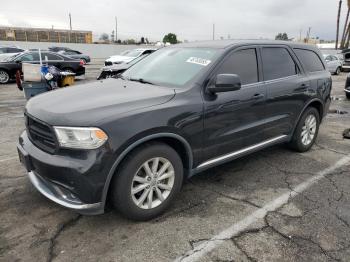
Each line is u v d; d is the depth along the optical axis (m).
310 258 2.74
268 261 2.69
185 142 3.30
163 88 3.52
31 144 3.16
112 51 47.00
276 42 4.62
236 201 3.63
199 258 2.71
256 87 4.05
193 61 3.83
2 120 7.00
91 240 2.90
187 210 3.42
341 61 22.75
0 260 2.63
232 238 2.97
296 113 4.80
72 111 2.87
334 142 5.85
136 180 3.03
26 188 3.78
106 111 2.88
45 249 2.78
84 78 16.83
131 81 3.98
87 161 2.71
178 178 3.34
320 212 3.45
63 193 2.92
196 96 3.40
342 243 2.94
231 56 3.88
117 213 3.33
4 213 3.28
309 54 5.22
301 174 4.39
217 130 3.61
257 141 4.25
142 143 3.03
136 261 2.66
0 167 4.36
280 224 3.21
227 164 4.67
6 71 14.34
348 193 3.89
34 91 7.73
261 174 4.36
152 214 3.20
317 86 5.09
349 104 10.02
